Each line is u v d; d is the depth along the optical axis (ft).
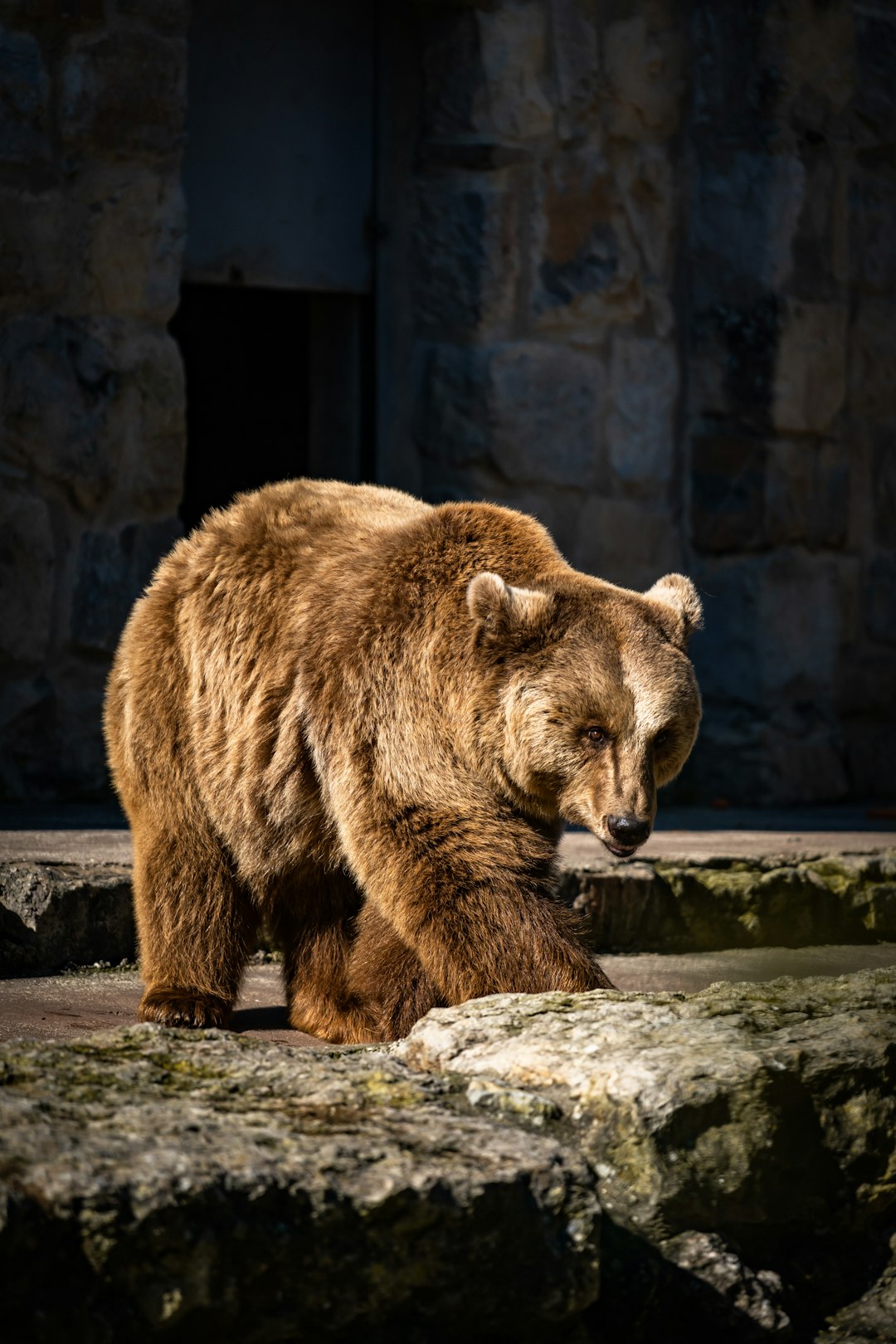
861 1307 19.07
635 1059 18.74
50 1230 14.30
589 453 57.72
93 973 30.14
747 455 58.39
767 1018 20.68
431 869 23.93
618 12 57.26
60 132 45.80
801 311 58.23
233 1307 15.10
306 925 27.53
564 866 34.50
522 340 56.49
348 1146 16.21
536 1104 18.42
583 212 57.06
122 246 46.98
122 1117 16.35
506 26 55.01
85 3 45.78
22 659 45.83
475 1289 16.15
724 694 58.59
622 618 25.59
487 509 27.27
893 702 62.54
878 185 60.80
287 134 55.42
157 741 26.89
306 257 55.98
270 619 26.25
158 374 47.85
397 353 57.16
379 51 56.39
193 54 53.67
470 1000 22.15
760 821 50.70
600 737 24.79
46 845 34.47
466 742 24.88
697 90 58.59
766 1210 18.71
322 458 58.18
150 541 48.16
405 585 25.52
